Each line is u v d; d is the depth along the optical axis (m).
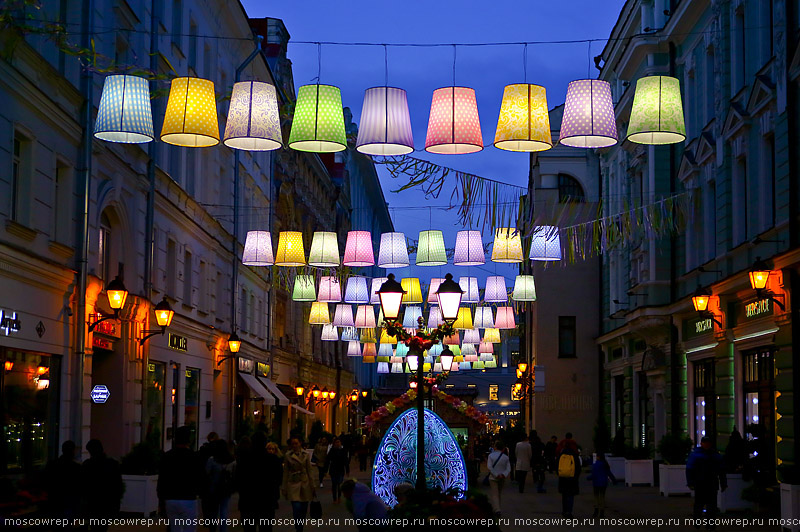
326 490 29.53
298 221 50.19
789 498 16.25
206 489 13.38
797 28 19.77
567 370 45.44
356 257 18.97
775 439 21.11
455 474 18.08
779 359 20.23
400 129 11.41
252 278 38.59
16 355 16.05
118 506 13.77
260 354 40.25
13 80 15.51
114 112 11.21
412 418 18.17
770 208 21.66
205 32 29.66
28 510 14.62
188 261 28.42
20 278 16.00
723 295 24.11
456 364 37.00
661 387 31.08
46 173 17.31
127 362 21.94
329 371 61.69
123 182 21.58
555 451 36.09
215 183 31.55
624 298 37.12
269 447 16.31
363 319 22.52
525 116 11.05
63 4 18.33
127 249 22.19
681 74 29.31
